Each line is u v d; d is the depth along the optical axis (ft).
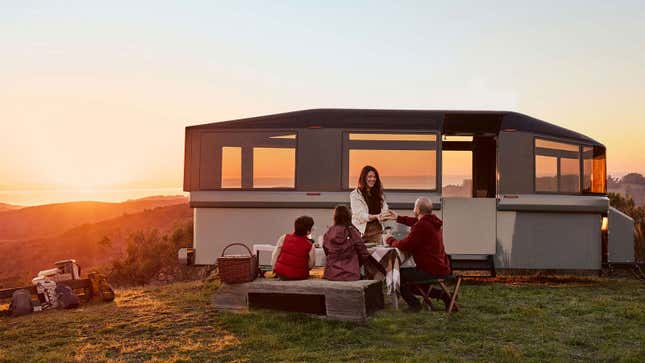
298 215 31.42
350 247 22.16
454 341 18.52
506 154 32.17
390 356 16.53
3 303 30.17
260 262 30.53
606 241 32.68
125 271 48.44
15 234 285.84
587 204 32.09
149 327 20.81
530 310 22.99
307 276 22.59
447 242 32.01
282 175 31.55
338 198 31.32
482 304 24.68
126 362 16.51
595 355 17.04
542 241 32.07
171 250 49.96
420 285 23.27
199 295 27.40
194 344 18.31
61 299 25.76
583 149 32.58
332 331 19.42
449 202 32.17
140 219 194.90
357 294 20.52
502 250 31.99
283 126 31.68
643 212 49.29
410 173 31.65
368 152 31.71
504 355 16.56
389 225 31.22
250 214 31.55
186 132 31.96
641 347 17.90
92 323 22.03
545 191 32.14
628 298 26.86
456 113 32.17
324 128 31.65
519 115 32.42
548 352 17.24
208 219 31.71
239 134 31.76
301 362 16.11
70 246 162.50
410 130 31.76
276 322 20.56
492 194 36.32
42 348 18.49
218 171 31.71
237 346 17.92
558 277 36.11
